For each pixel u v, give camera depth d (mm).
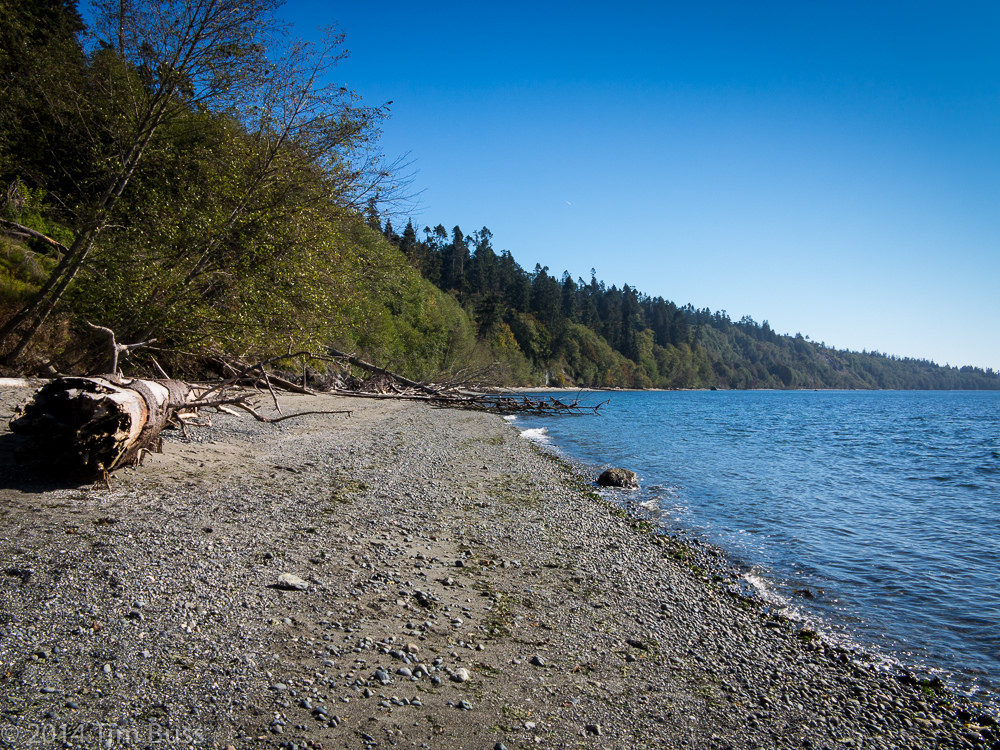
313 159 15656
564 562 6926
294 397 21969
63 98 14656
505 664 4227
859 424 46781
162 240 13844
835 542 9383
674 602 6125
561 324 125000
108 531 5520
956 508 12883
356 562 5805
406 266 24703
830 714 4188
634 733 3582
